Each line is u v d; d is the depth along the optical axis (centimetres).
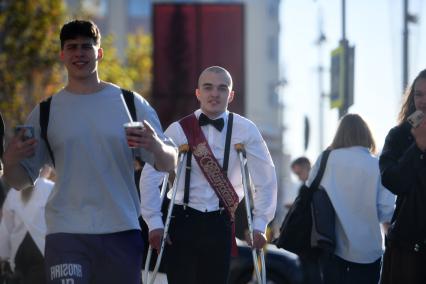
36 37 5462
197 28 5119
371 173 1777
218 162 1555
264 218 1577
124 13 12962
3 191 1930
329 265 1798
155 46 5100
